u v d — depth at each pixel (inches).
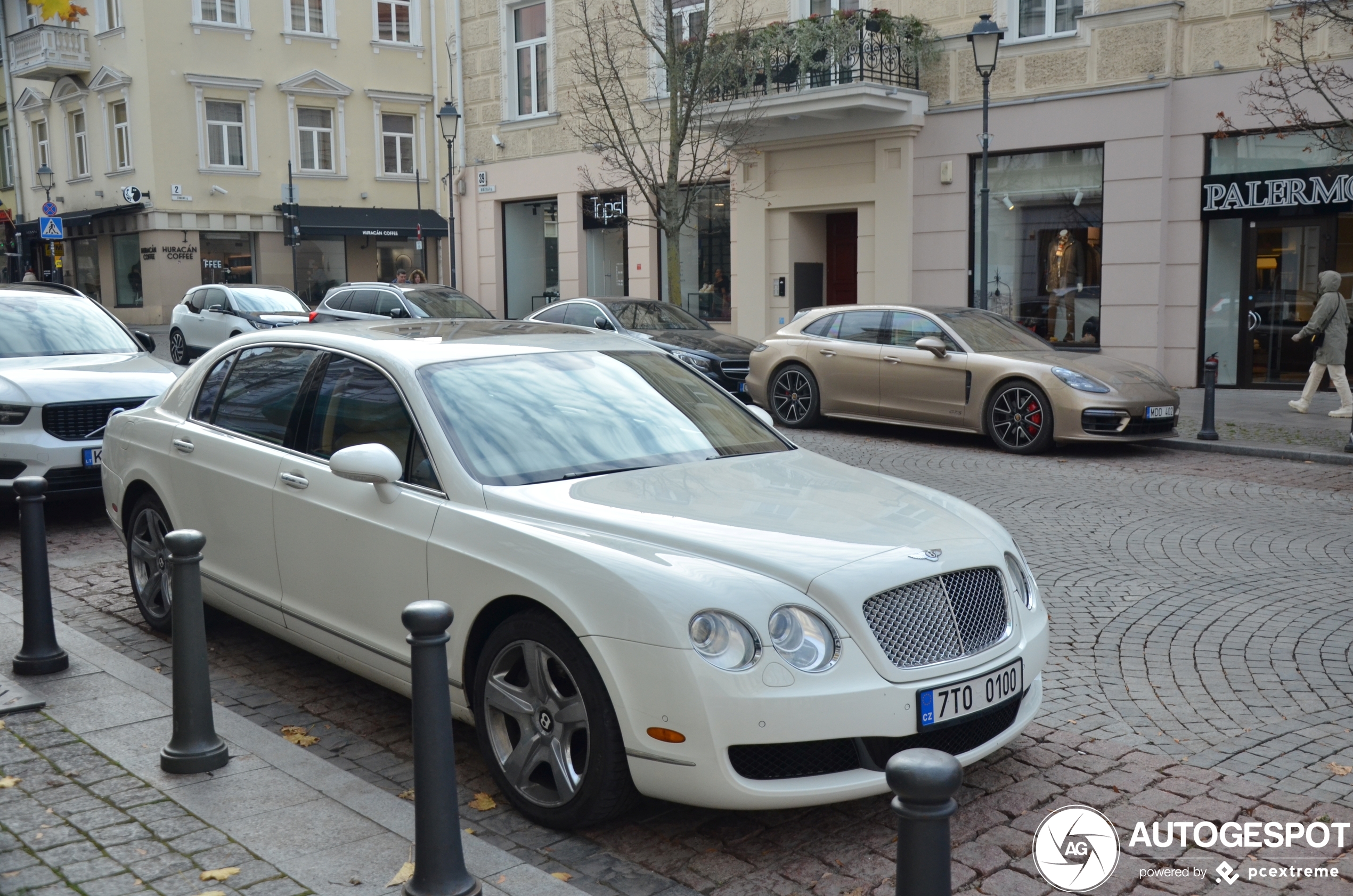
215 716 176.4
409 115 1403.8
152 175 1253.7
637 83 887.7
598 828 149.1
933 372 501.4
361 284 770.8
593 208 949.2
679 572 136.9
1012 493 390.0
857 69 721.0
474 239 1052.5
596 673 138.9
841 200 775.7
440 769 120.6
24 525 195.5
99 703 182.1
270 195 1314.0
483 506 158.2
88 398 335.3
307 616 184.2
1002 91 705.0
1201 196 644.7
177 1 1251.8
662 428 185.2
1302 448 467.5
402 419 174.7
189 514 212.2
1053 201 698.2
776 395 563.8
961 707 141.3
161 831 138.7
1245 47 618.2
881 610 139.6
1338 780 164.1
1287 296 642.8
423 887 120.9
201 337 844.0
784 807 134.8
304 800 147.6
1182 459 466.3
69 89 1365.7
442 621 119.8
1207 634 233.9
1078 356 497.7
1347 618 244.1
